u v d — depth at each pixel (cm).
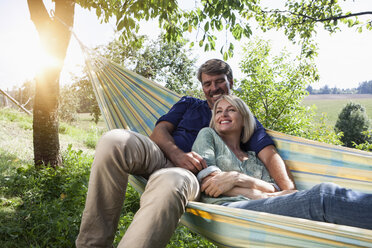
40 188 376
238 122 212
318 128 676
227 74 250
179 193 142
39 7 429
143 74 1233
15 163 495
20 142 687
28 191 347
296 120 661
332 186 133
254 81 680
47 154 457
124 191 162
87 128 1237
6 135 721
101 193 155
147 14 412
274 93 670
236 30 388
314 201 131
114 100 312
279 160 208
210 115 242
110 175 155
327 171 221
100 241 155
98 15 451
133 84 325
